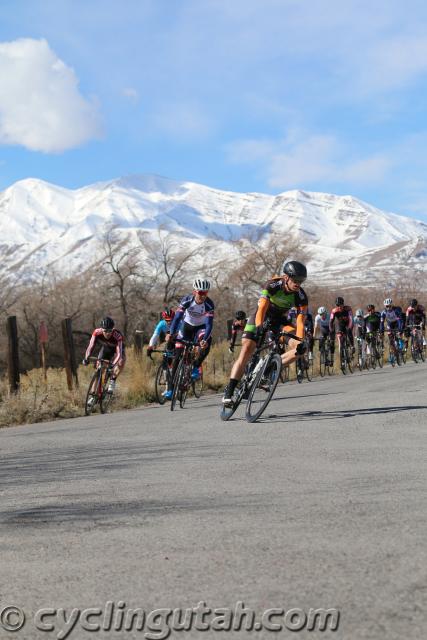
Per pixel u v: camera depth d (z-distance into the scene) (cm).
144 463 568
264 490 434
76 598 255
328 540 315
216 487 450
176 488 453
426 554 288
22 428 1066
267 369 830
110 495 441
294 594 247
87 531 352
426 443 627
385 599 239
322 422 804
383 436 677
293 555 294
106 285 4950
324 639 211
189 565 287
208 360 2000
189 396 1450
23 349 4844
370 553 292
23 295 4844
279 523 350
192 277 5012
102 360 1271
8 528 369
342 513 366
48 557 310
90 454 652
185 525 354
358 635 213
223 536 329
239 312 1608
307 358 1811
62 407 1286
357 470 496
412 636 211
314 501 397
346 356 2056
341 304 2047
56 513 399
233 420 881
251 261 4941
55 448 725
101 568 289
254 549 305
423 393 1103
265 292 835
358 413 878
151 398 1453
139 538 333
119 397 1427
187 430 806
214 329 4878
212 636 217
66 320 1563
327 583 257
